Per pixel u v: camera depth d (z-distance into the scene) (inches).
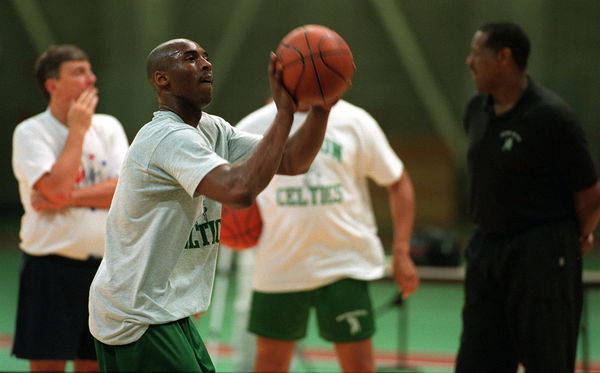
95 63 1327.5
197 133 221.8
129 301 229.0
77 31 1328.7
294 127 354.0
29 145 354.0
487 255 325.1
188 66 229.8
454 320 716.7
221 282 496.1
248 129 358.9
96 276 240.7
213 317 492.7
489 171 321.7
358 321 356.2
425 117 1295.5
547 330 309.0
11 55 1368.1
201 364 245.9
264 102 1322.6
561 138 307.1
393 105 1301.7
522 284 313.3
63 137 361.4
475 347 329.1
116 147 371.2
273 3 1301.7
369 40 1290.6
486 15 1226.0
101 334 236.1
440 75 1267.2
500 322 327.3
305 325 364.8
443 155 1288.1
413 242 581.6
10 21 1357.0
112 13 1312.7
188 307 236.4
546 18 1205.7
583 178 310.2
